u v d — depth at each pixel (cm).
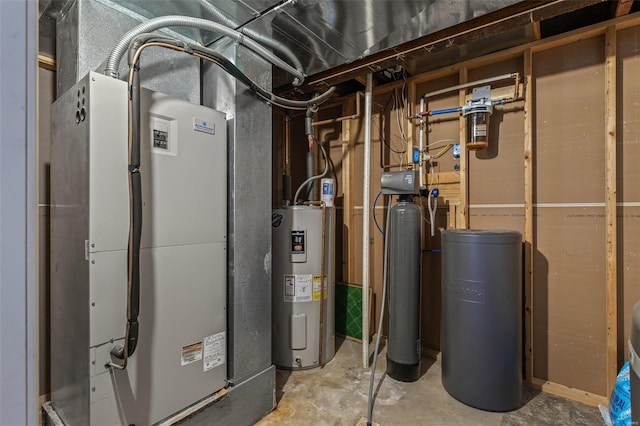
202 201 163
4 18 46
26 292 47
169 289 147
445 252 213
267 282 197
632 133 192
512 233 198
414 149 273
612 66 190
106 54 157
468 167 246
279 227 253
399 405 202
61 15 163
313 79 252
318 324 254
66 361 138
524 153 221
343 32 184
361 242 312
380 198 301
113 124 129
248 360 184
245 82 178
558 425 182
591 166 204
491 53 234
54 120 149
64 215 140
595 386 202
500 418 189
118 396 130
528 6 167
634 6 194
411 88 272
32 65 48
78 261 129
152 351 141
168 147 148
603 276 200
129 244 126
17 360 47
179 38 187
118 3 161
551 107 217
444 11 164
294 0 155
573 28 220
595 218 202
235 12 166
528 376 220
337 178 325
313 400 208
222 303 173
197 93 193
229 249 179
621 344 195
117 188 130
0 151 45
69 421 135
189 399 156
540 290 220
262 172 196
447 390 212
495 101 230
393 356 232
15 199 46
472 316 197
